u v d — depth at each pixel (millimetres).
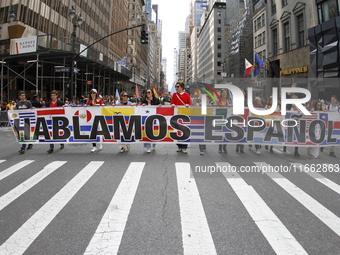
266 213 3375
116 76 41969
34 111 7414
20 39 20672
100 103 7941
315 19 23250
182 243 2643
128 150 7770
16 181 4820
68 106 7410
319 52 21562
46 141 7434
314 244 2637
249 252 2482
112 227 2998
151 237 2768
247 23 47719
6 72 27188
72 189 4336
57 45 20562
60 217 3287
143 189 4297
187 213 3367
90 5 40906
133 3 82500
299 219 3211
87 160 6453
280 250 2521
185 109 6953
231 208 3527
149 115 7105
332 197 3969
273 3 32281
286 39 29391
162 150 7746
